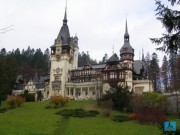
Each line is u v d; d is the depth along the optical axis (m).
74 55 119.75
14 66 106.50
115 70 101.69
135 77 104.88
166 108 71.25
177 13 16.81
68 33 117.94
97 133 48.03
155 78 121.88
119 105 74.06
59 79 110.50
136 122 60.66
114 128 53.62
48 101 91.12
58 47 113.88
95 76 109.25
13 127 49.09
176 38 16.98
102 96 80.75
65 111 70.44
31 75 166.38
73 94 107.88
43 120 60.09
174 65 90.75
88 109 74.44
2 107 81.19
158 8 17.16
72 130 49.62
